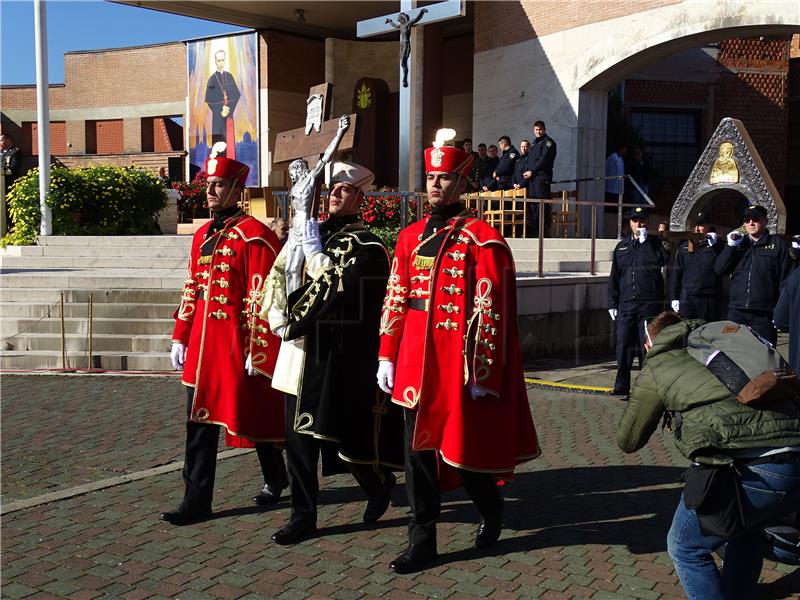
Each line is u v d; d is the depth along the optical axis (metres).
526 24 17.94
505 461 4.05
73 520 4.60
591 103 17.20
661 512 4.77
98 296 10.55
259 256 4.72
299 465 4.36
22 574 3.87
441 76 20.02
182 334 4.86
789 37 22.12
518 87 18.17
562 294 10.77
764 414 3.01
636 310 8.05
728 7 14.36
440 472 4.30
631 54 15.94
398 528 4.53
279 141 11.80
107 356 9.52
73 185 14.88
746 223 7.50
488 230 4.09
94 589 3.71
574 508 4.85
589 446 6.25
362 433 4.46
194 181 20.95
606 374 9.42
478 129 19.17
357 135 9.98
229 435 4.98
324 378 4.32
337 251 4.38
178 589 3.72
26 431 6.61
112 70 30.75
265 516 4.71
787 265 7.35
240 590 3.72
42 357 9.58
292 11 20.25
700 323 3.32
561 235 16.30
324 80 22.28
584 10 16.78
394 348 4.14
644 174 18.31
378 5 19.73
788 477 2.98
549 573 3.91
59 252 13.56
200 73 22.47
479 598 3.63
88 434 6.52
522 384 4.30
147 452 6.00
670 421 3.35
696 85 22.00
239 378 4.66
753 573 3.34
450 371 4.00
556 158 17.47
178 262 12.89
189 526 4.54
